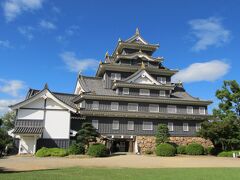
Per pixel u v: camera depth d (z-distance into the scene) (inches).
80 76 1871.3
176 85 2046.0
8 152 1321.4
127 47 2001.7
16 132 1288.1
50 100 1441.9
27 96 1644.9
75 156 1213.1
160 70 1902.1
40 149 1261.1
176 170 779.4
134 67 1849.2
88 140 1332.4
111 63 1829.5
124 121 1636.3
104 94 1694.1
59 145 1401.3
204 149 1571.1
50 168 811.4
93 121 1574.8
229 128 1560.0
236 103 1727.4
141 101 1699.1
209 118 1754.4
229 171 767.7
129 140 1647.4
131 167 879.7
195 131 1753.2
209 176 652.7
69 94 1796.3
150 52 2060.8
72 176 610.2
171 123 1720.0
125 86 1720.0
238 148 1601.9
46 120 1414.9
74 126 1524.4
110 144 1550.2
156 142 1530.5
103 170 744.3
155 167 900.6
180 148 1520.7
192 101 1769.2
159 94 1793.8
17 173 661.3
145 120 1678.2
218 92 1780.3
